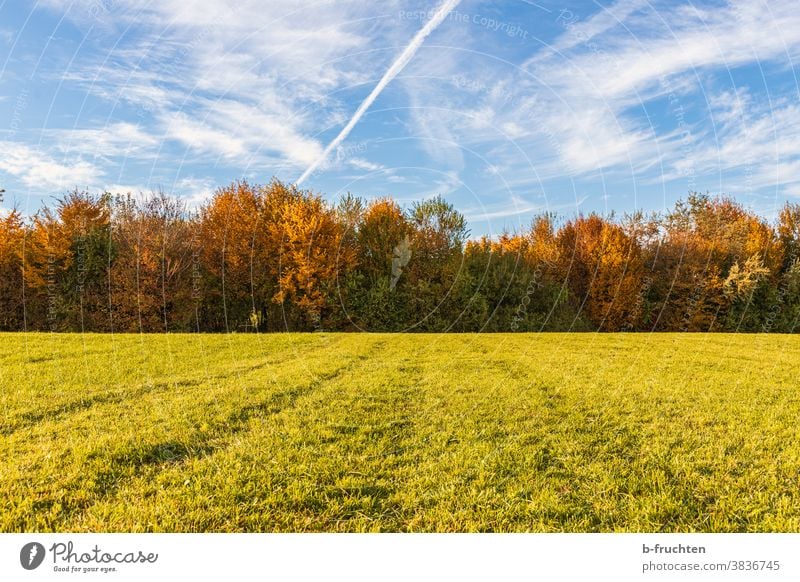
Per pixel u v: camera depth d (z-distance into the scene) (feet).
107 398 23.93
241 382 27.91
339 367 33.47
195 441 17.75
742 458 16.30
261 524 12.39
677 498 13.64
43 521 12.25
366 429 19.30
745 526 12.42
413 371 32.42
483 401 24.03
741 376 30.40
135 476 14.84
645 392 25.80
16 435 18.20
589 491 13.98
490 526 12.42
